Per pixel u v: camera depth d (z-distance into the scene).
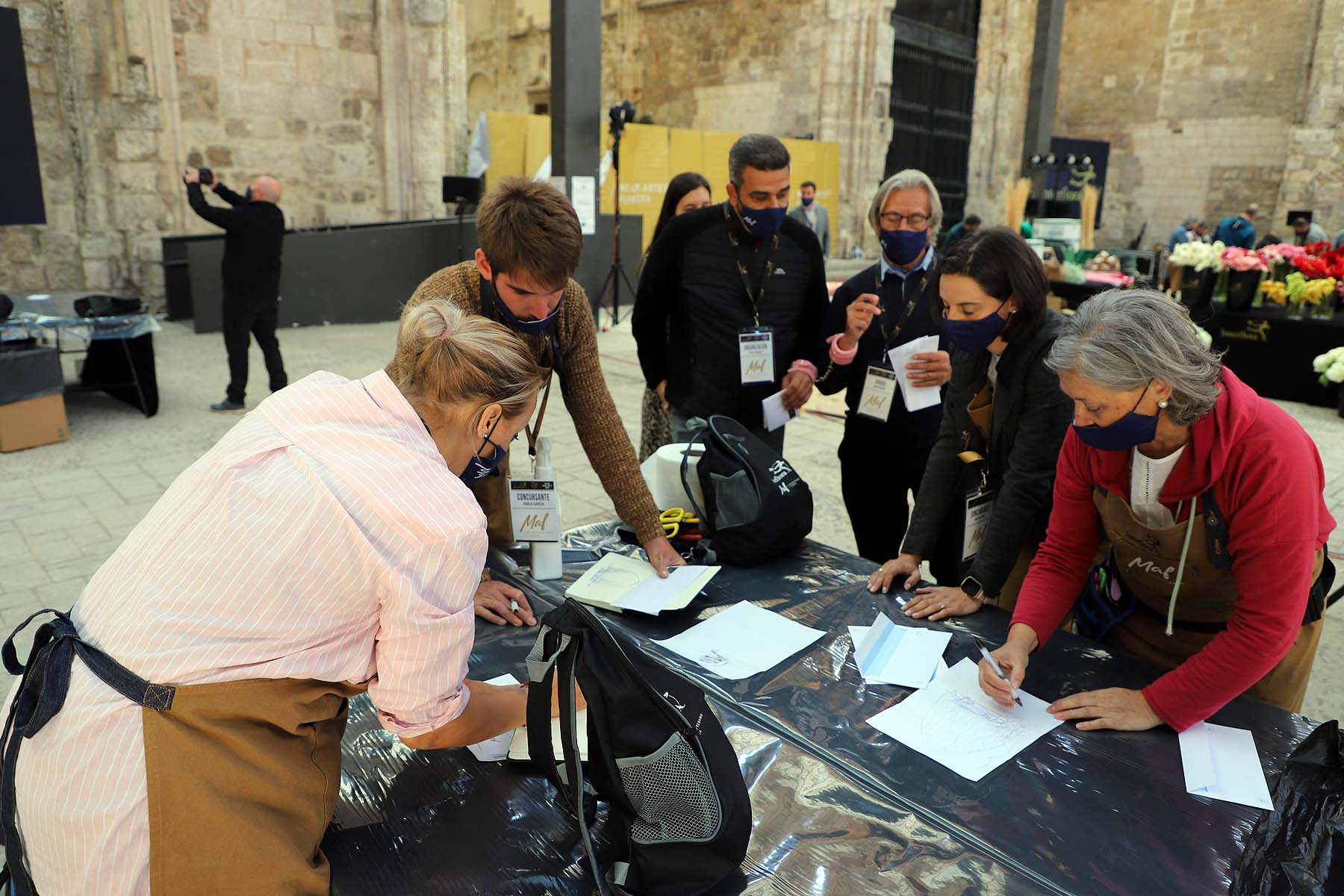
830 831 1.22
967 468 2.11
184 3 9.42
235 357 5.88
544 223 1.62
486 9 18.44
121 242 9.34
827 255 14.18
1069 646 1.74
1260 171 16.72
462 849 1.20
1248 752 1.40
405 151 11.19
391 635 1.07
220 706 1.04
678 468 2.29
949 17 17.31
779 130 14.91
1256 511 1.37
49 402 5.10
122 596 1.09
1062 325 1.85
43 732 1.05
